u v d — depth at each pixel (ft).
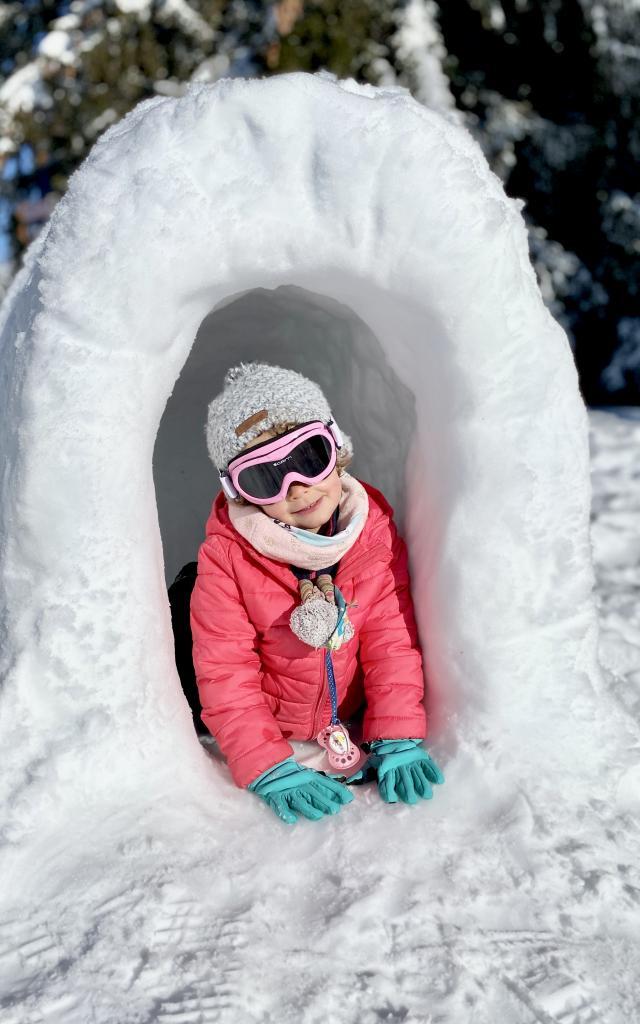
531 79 25.21
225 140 4.73
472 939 4.30
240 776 5.24
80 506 4.90
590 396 25.67
